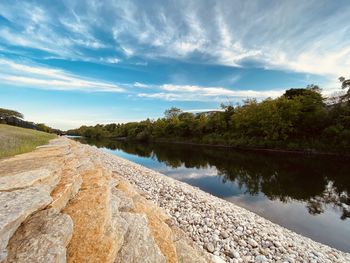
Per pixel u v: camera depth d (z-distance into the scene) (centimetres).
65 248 300
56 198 410
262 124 4384
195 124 6881
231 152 4066
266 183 1744
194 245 549
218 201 1068
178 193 1072
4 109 7438
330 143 3475
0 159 861
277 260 566
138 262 350
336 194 1434
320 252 659
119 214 464
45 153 1108
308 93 4169
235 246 608
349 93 3694
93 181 620
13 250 264
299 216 1059
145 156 3747
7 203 342
